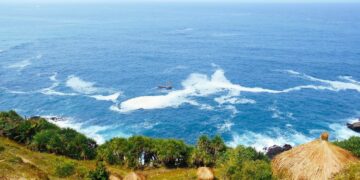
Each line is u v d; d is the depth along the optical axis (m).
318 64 159.00
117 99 108.94
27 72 139.50
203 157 58.06
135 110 100.25
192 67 152.50
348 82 129.75
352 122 92.38
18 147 59.62
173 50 195.00
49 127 67.19
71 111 99.00
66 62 159.50
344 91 118.81
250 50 195.50
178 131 88.31
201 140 60.94
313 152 23.67
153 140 61.22
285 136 85.00
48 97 109.94
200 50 195.50
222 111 99.88
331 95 114.44
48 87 120.19
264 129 88.81
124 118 94.75
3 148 52.91
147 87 121.31
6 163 41.12
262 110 101.00
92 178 46.06
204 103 106.00
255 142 82.06
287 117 96.12
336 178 21.81
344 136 84.50
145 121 93.12
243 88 121.31
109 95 112.56
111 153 60.03
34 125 65.69
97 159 60.56
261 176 37.06
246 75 138.75
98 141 82.38
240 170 40.72
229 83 127.19
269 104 105.94
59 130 64.25
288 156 24.94
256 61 165.75
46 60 162.88
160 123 92.19
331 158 22.92
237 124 91.62
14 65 151.25
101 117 95.12
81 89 118.69
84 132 86.38
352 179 21.38
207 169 48.91
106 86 122.44
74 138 62.03
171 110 100.38
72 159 59.56
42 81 127.38
